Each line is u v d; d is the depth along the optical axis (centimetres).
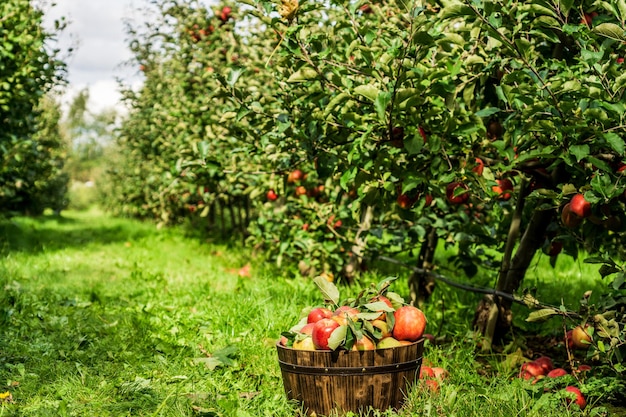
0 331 507
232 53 866
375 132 423
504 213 590
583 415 353
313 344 341
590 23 424
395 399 337
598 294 695
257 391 395
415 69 367
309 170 659
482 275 807
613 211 405
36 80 1030
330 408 331
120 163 2309
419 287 650
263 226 843
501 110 394
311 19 415
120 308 629
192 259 1073
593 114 350
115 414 350
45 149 1883
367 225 708
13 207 1802
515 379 393
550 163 448
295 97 452
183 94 1137
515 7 373
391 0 479
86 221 2166
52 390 387
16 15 927
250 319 546
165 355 468
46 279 785
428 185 409
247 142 562
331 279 746
